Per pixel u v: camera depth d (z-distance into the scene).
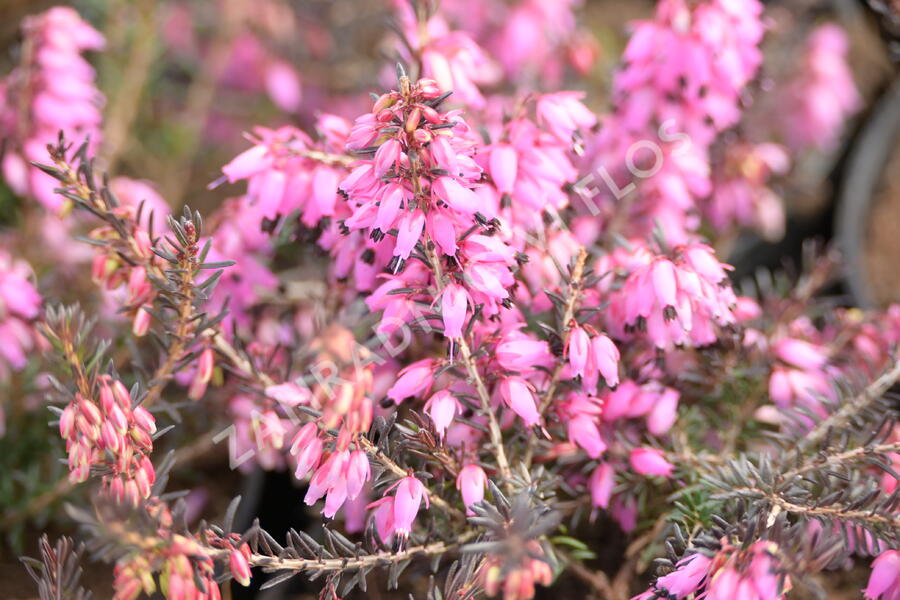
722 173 0.38
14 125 0.35
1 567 0.36
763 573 0.27
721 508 0.31
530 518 0.28
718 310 0.30
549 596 0.34
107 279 0.31
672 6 0.33
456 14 0.47
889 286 0.46
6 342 0.34
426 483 0.31
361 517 0.32
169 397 0.39
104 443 0.29
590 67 0.47
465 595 0.29
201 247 0.32
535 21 0.46
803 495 0.29
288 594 0.35
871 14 0.41
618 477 0.32
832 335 0.35
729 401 0.33
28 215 0.37
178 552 0.28
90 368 0.29
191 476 0.39
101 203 0.30
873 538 0.30
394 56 0.34
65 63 0.35
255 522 0.29
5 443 0.36
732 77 0.34
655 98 0.34
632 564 0.33
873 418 0.31
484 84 0.43
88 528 0.27
